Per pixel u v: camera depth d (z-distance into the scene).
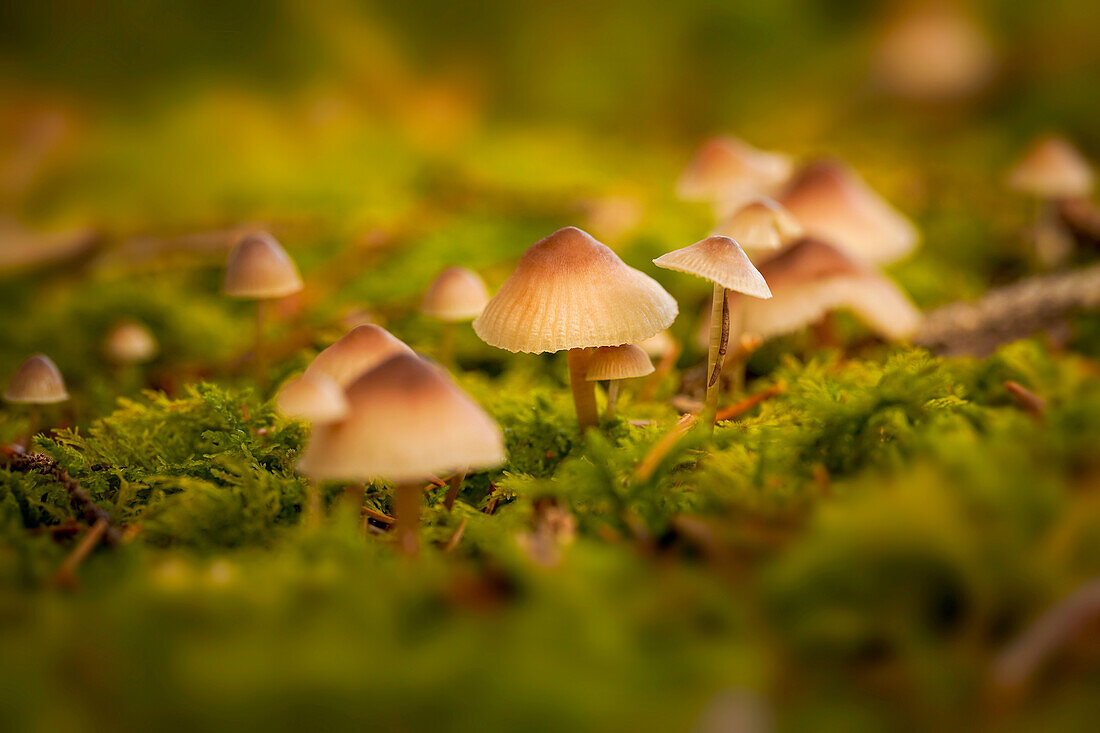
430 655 0.15
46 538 0.18
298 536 0.18
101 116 0.78
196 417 0.23
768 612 0.16
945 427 0.19
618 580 0.17
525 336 0.20
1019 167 0.42
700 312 0.32
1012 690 0.14
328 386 0.17
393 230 0.45
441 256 0.41
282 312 0.37
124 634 0.16
